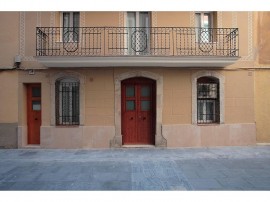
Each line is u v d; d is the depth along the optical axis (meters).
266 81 10.02
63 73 9.63
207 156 8.39
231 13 9.94
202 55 9.03
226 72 9.91
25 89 9.88
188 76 9.80
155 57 8.90
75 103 9.94
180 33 9.62
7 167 7.24
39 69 9.65
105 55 8.97
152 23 9.70
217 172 6.71
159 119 9.73
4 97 9.67
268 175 6.45
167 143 9.72
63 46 9.57
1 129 9.66
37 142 10.02
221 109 9.87
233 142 9.89
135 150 9.34
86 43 9.62
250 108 9.98
